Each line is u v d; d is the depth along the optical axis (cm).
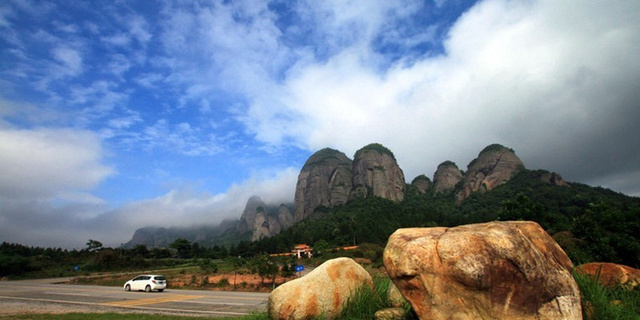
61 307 1730
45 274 5616
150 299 2141
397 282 622
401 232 674
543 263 564
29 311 1569
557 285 550
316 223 13212
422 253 593
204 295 2455
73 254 8069
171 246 10781
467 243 575
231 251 11500
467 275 551
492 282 547
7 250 7538
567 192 10638
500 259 552
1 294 2523
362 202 15850
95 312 1512
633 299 630
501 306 541
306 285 837
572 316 534
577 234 2223
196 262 8181
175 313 1479
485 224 632
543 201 9606
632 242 2053
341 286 879
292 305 807
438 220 11669
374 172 17988
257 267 3822
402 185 18600
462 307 559
